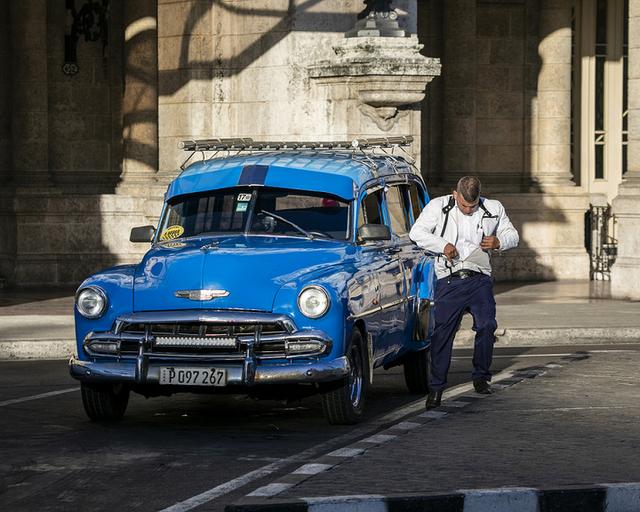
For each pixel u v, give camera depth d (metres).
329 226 11.95
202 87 23.22
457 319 11.91
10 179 26.02
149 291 10.88
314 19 21.38
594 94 29.06
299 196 12.12
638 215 22.98
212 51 23.12
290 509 7.83
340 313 10.75
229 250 11.27
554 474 8.83
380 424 11.33
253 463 9.62
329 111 20.88
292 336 10.63
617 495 8.25
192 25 23.22
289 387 11.01
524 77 28.45
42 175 25.61
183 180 12.39
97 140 26.69
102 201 25.69
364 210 12.16
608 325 18.30
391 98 20.39
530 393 12.61
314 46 21.38
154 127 26.05
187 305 10.74
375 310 11.56
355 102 20.62
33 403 12.50
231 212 12.12
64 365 15.52
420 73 20.30
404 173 13.41
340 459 9.39
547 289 25.58
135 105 26.05
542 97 28.39
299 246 11.58
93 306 10.95
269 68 21.84
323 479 8.70
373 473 8.88
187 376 10.66
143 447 10.27
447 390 12.98
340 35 21.38
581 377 13.75
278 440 10.56
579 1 28.91
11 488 8.88
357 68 20.25
